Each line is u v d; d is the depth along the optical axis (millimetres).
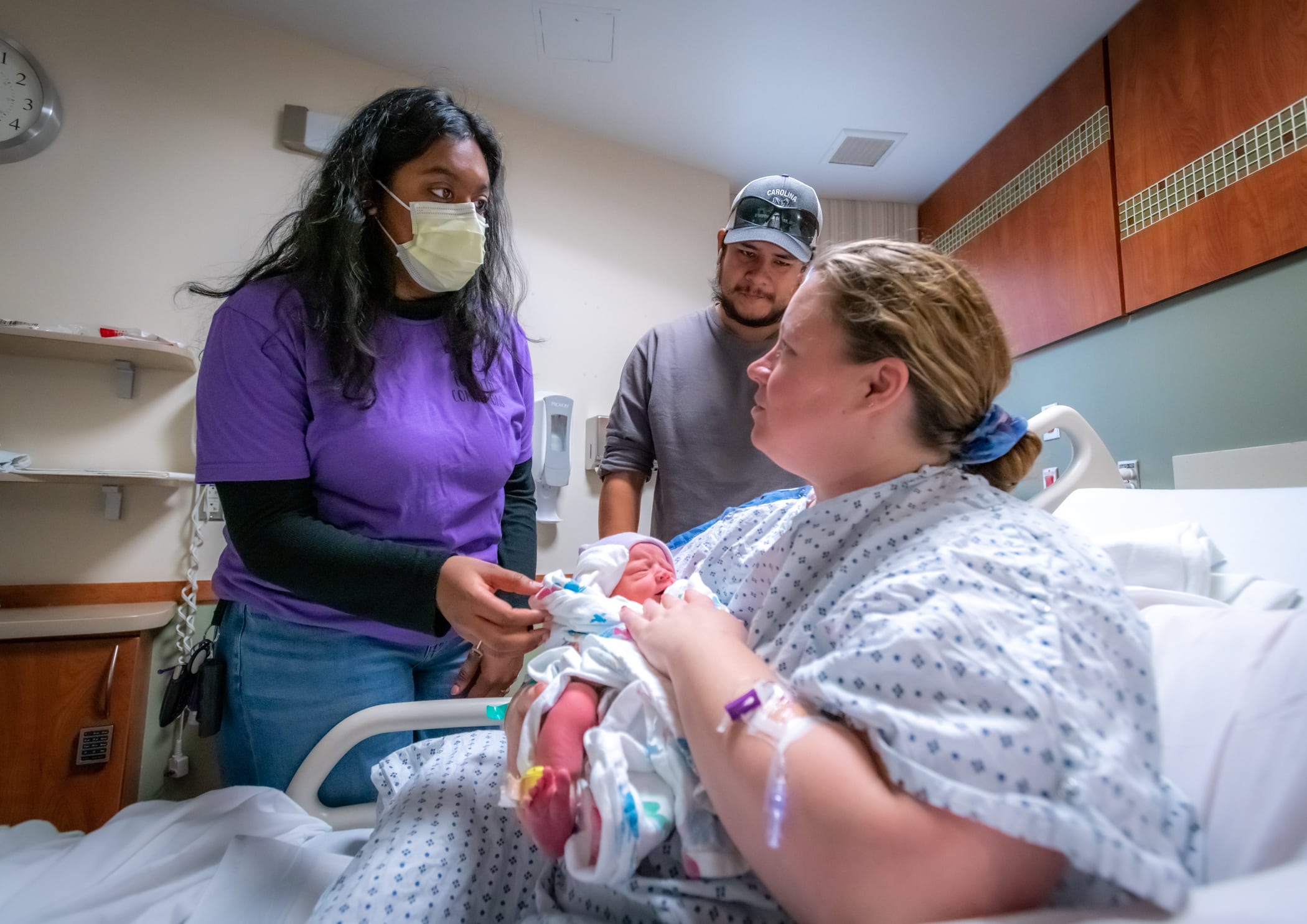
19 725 1724
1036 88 2709
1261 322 2004
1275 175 1939
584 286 2881
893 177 3328
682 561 1096
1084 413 2600
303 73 2426
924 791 445
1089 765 449
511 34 2398
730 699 555
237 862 850
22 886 839
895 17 2320
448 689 1332
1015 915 414
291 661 1156
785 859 476
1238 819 563
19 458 1882
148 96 2203
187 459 2176
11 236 2014
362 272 1179
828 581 696
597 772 606
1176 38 2205
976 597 525
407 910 710
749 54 2494
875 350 699
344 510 1154
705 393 1773
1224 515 1160
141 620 1850
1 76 2000
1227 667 669
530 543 1418
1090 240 2518
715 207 3234
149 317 2152
